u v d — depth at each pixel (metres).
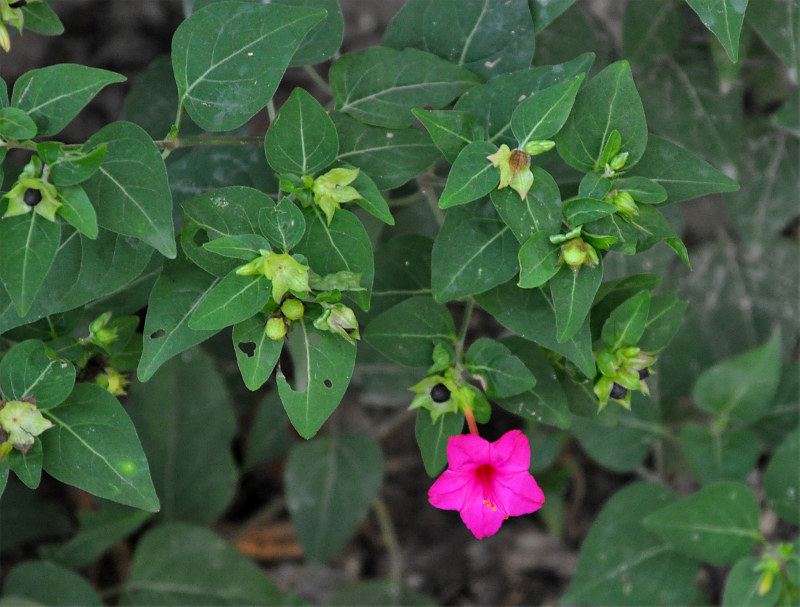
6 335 0.70
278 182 0.73
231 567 0.81
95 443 0.66
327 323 0.65
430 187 0.75
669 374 0.82
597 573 0.79
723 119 0.79
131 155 0.65
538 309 0.67
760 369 0.79
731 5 0.66
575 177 0.76
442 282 0.67
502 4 0.71
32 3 0.70
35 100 0.65
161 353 0.66
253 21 0.67
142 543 0.81
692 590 0.79
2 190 0.68
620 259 0.82
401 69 0.70
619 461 0.82
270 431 0.86
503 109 0.68
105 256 0.67
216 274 0.65
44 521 0.85
